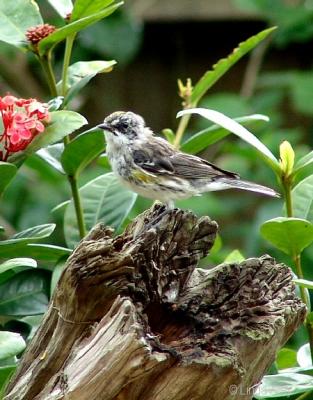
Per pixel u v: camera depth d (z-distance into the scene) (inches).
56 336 296.5
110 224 397.1
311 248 583.8
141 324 280.2
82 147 372.5
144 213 319.0
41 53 390.0
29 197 674.8
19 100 357.1
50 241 649.6
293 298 304.5
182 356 275.7
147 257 290.8
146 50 811.4
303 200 380.8
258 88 797.9
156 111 810.2
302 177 546.3
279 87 767.7
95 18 363.9
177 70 812.6
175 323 293.1
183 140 757.3
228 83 815.1
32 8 401.4
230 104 701.9
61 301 293.1
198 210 661.9
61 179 636.1
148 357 269.4
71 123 357.7
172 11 784.9
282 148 356.5
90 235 297.4
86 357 278.4
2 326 384.8
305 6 746.2
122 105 806.5
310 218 377.1
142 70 810.8
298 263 358.0
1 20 396.8
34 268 378.6
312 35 738.8
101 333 277.9
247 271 301.0
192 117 778.8
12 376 309.7
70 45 392.5
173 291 297.3
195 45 812.0
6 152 355.6
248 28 800.9
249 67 771.4
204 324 290.8
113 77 805.9
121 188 408.2
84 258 285.1
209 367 275.0
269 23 764.6
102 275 285.3
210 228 303.1
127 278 287.9
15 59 761.0
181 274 299.3
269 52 805.9
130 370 271.1
